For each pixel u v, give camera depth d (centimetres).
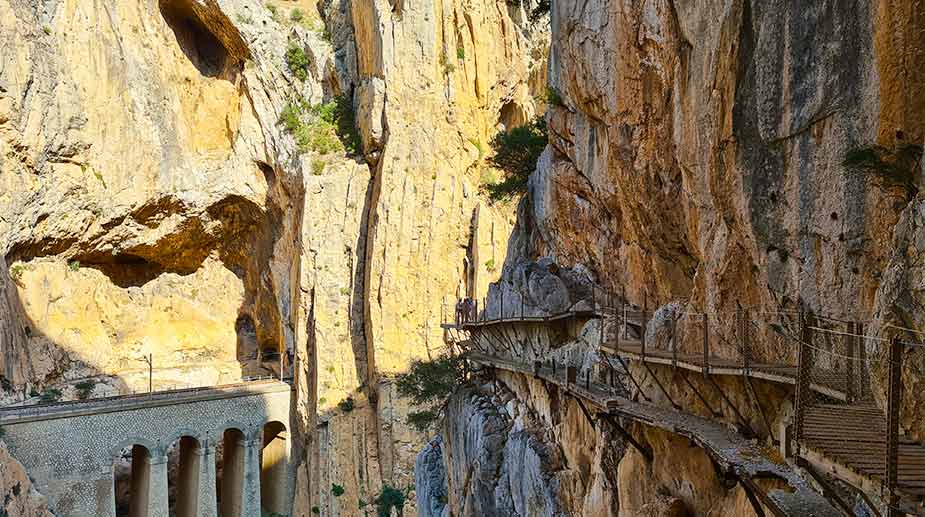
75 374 5866
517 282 3145
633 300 2406
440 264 6125
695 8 1533
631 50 2041
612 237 2614
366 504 5691
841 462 675
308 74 6775
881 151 1006
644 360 1484
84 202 5672
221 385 5912
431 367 5738
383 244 5988
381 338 5888
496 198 5978
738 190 1351
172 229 6456
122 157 5891
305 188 6178
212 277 7131
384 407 5784
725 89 1373
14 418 4391
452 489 3225
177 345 6788
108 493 4766
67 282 5916
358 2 6450
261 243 6988
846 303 1081
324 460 5844
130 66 5997
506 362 2878
